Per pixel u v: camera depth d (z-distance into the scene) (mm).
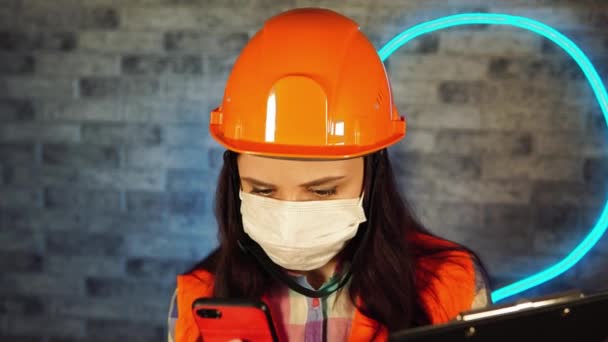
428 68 2172
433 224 2242
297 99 871
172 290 2410
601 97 2105
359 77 905
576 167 2170
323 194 918
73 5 2285
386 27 2172
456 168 2211
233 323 878
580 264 2195
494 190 2209
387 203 1024
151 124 2318
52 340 2494
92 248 2422
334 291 999
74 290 2455
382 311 1003
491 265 2244
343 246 977
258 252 997
